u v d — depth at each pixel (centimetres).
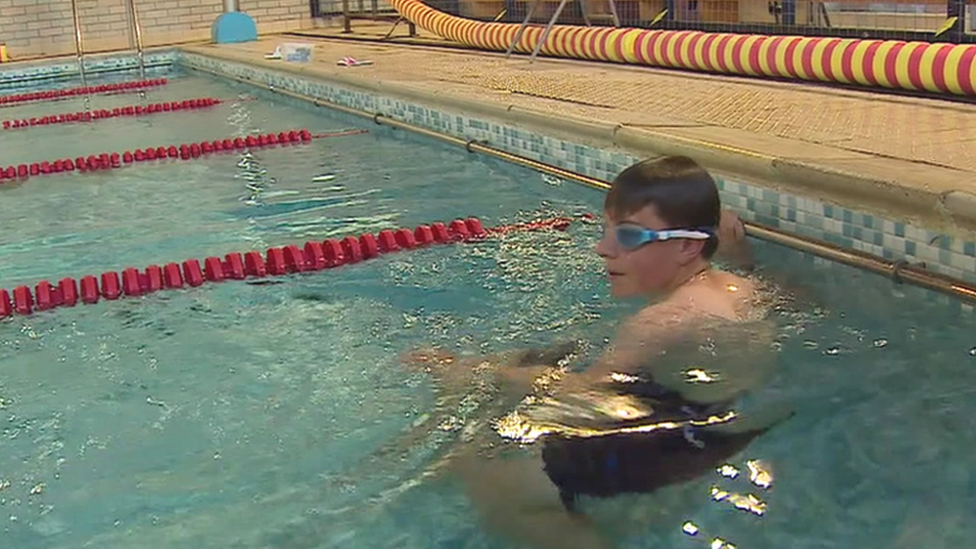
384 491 160
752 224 287
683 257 198
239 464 174
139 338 241
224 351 229
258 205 376
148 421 194
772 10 650
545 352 206
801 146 297
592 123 365
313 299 264
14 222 367
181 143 532
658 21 700
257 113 641
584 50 627
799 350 195
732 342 192
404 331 234
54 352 234
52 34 1086
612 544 141
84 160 489
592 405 174
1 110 738
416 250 304
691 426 166
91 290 278
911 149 285
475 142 455
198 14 1140
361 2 1183
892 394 178
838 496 148
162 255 313
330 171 430
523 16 807
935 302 223
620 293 205
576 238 303
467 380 197
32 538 154
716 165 302
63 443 186
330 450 176
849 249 258
